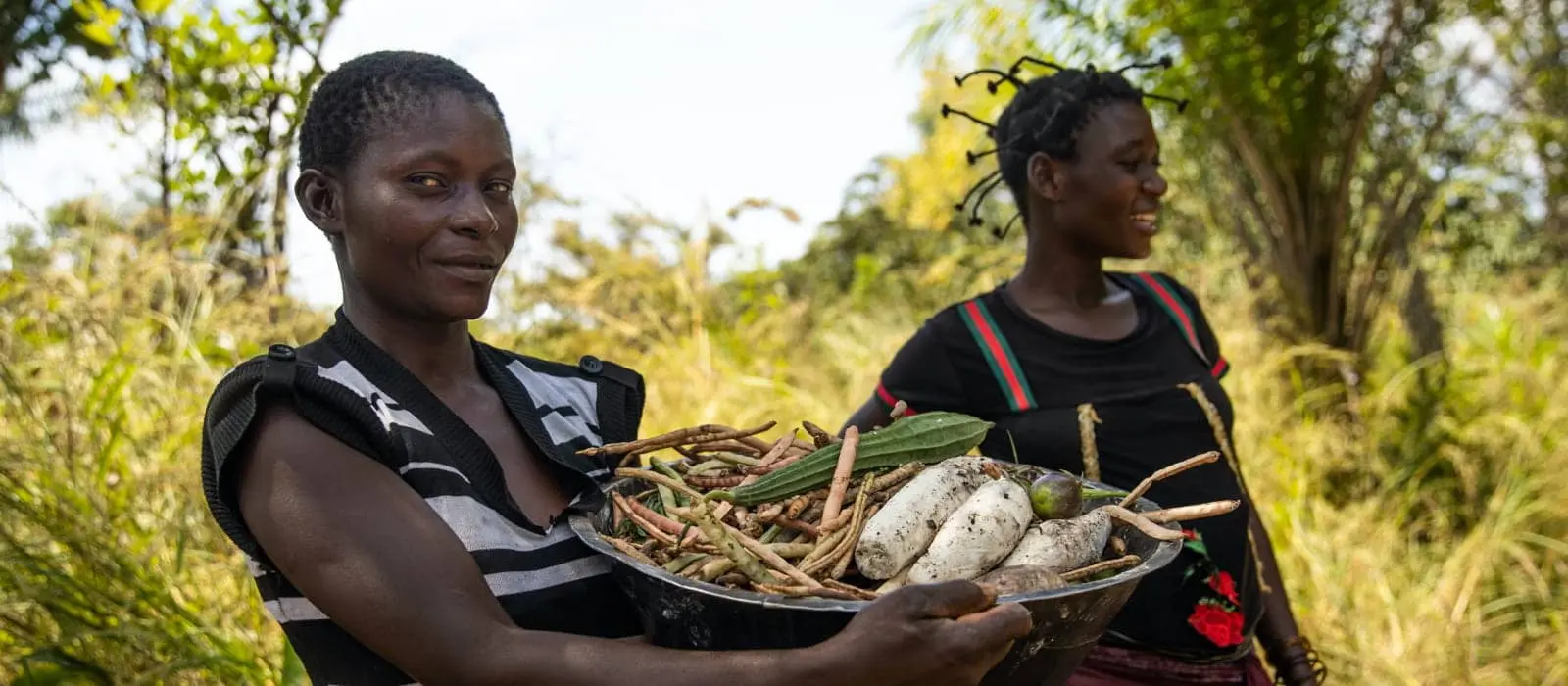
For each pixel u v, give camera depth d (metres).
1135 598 2.15
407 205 1.36
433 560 1.23
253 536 1.28
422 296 1.39
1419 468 4.75
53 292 3.03
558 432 1.57
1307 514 4.44
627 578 1.33
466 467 1.38
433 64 1.42
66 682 2.31
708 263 5.48
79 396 2.87
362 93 1.38
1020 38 5.19
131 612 2.50
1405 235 5.38
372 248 1.38
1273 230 5.27
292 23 3.79
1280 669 2.44
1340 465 4.74
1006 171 2.45
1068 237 2.33
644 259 5.20
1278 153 5.08
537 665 1.18
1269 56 4.86
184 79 3.75
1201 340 2.43
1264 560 2.43
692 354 5.09
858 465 1.46
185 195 3.74
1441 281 7.84
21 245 3.24
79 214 3.38
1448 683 3.59
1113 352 2.28
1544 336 6.43
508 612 1.37
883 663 1.09
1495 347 5.82
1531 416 5.11
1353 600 3.94
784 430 4.73
